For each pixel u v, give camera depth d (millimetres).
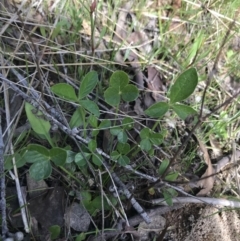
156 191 245
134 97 208
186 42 307
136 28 297
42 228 217
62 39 271
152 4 311
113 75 198
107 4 293
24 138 231
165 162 228
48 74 256
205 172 259
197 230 248
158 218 243
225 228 253
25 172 226
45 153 189
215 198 254
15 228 213
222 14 316
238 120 288
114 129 219
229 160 274
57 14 276
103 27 284
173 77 283
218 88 297
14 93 239
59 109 231
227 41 297
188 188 254
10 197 218
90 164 219
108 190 228
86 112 230
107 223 230
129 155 245
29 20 269
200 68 285
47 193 224
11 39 259
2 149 201
